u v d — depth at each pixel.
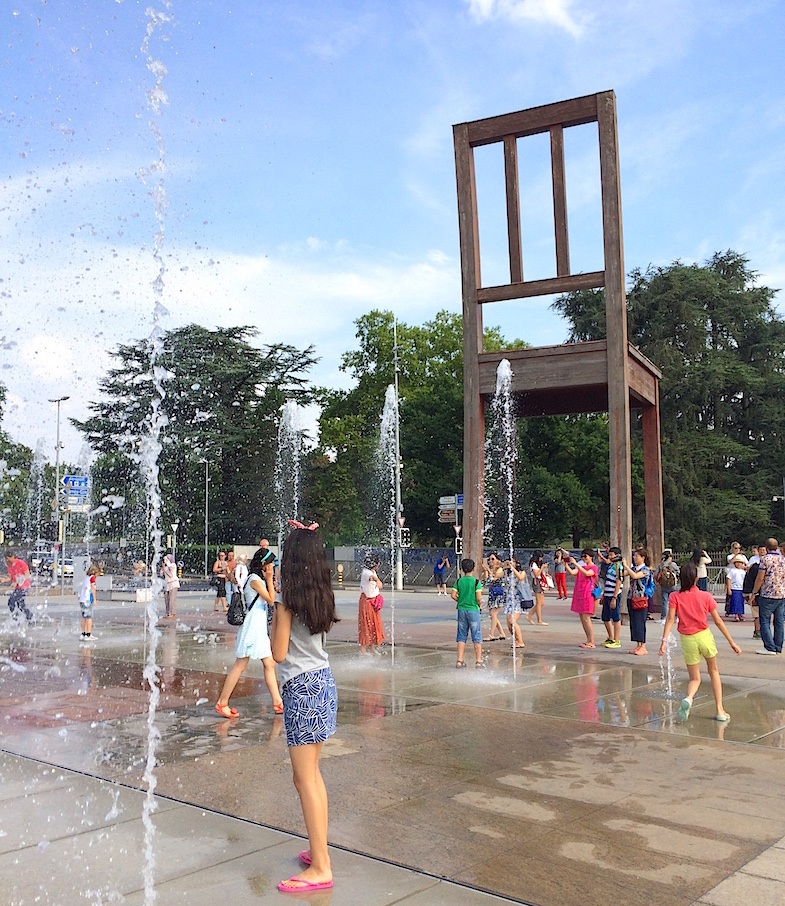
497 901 4.16
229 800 5.78
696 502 49.91
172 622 20.34
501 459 50.47
